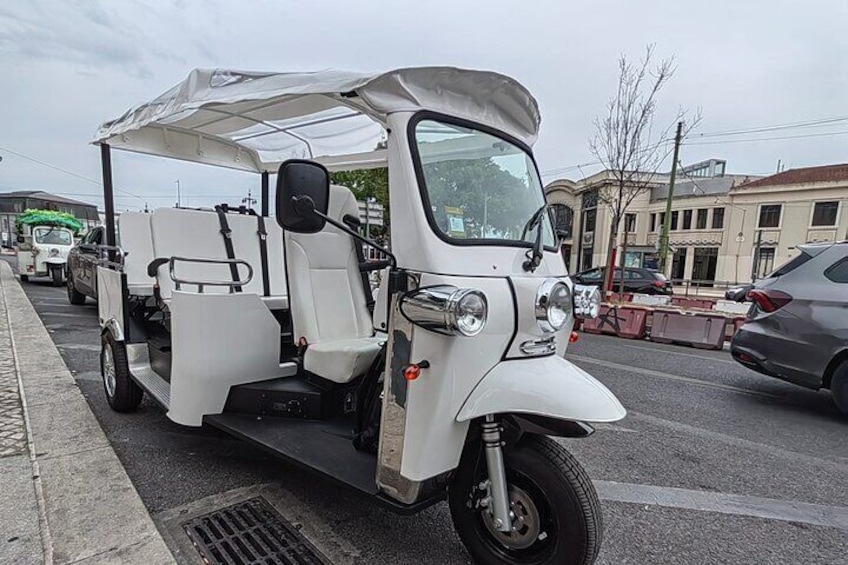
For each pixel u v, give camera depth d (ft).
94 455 10.27
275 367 10.27
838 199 92.73
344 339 10.44
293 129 12.98
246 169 16.76
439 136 7.20
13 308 28.89
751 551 8.06
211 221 15.49
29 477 9.25
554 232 8.83
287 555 7.44
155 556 7.12
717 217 108.37
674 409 15.44
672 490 10.11
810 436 13.39
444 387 6.38
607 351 24.34
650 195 119.65
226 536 7.86
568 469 6.55
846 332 14.25
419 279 6.48
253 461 10.55
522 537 6.93
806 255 15.67
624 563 7.63
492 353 6.67
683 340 26.27
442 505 9.09
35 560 6.94
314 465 7.75
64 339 22.17
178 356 9.64
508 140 8.22
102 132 13.62
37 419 12.12
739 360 16.85
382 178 33.35
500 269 6.95
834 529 8.79
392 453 6.80
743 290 25.57
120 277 12.76
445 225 6.84
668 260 114.83
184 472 10.01
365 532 8.12
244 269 15.80
